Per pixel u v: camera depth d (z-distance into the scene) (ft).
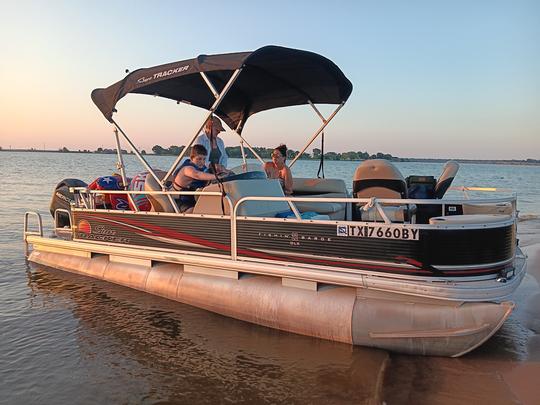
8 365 12.85
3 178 98.02
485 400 10.65
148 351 13.69
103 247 19.45
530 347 13.37
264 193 16.99
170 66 16.40
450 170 17.81
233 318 15.75
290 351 13.42
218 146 20.47
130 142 17.90
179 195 17.75
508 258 12.91
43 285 19.71
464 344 12.22
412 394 10.95
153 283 17.58
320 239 13.80
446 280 12.34
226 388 11.64
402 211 16.83
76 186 23.67
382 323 12.89
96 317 16.25
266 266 14.64
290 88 20.68
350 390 11.40
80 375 12.32
